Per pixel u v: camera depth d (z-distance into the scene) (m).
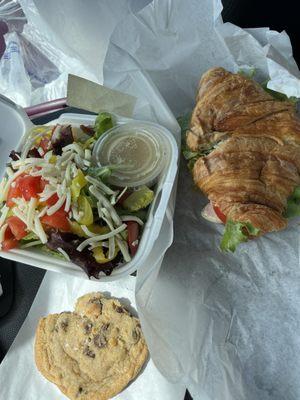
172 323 0.24
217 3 0.27
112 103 0.28
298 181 0.26
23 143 0.27
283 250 0.25
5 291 0.26
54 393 0.23
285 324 0.23
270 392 0.22
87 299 0.25
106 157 0.26
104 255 0.23
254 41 0.29
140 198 0.25
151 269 0.23
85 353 0.24
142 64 0.29
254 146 0.26
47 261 0.24
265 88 0.29
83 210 0.24
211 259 0.26
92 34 0.33
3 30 0.40
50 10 0.32
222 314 0.24
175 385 0.22
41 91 0.37
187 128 0.30
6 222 0.25
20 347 0.25
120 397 0.23
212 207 0.27
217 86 0.28
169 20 0.28
